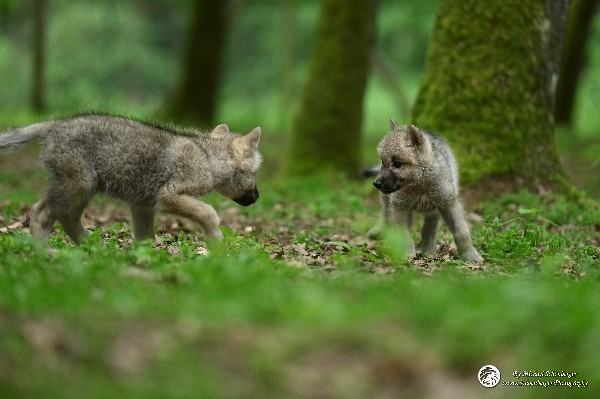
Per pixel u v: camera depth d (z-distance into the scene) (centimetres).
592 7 3878
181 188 1302
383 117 5719
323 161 2802
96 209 1911
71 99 4738
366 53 2841
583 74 4884
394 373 739
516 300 868
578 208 1847
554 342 773
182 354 743
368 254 1255
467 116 1919
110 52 6800
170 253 1231
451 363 760
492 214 1675
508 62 1916
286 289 948
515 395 716
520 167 1897
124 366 730
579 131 4303
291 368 744
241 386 716
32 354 720
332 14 2822
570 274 1225
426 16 4472
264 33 6706
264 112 6038
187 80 3744
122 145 1276
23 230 1455
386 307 864
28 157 3105
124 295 880
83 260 1077
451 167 1369
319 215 1914
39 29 4544
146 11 6906
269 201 2169
